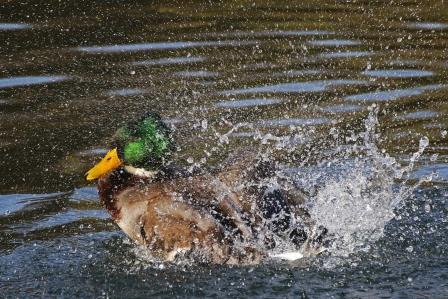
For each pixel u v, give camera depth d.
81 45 24.72
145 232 15.12
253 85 22.12
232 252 14.66
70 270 15.02
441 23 26.30
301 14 27.28
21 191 17.94
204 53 24.14
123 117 20.48
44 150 19.28
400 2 28.42
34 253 15.59
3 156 19.11
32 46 24.66
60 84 22.39
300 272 14.46
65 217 17.00
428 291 13.77
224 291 14.05
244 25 26.30
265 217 15.02
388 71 23.00
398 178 18.08
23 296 14.15
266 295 13.84
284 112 20.73
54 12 27.28
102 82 22.38
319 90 21.88
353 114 20.69
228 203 15.02
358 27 26.05
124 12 27.44
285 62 23.53
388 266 14.68
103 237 16.25
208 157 18.73
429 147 19.28
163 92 21.73
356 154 19.02
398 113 20.83
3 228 16.52
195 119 20.30
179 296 14.00
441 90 21.89
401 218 16.48
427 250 15.26
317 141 19.55
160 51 24.27
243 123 20.22
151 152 16.22
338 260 14.83
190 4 28.23
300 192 15.79
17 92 21.94
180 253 14.83
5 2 28.16
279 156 18.94
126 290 14.35
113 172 16.17
